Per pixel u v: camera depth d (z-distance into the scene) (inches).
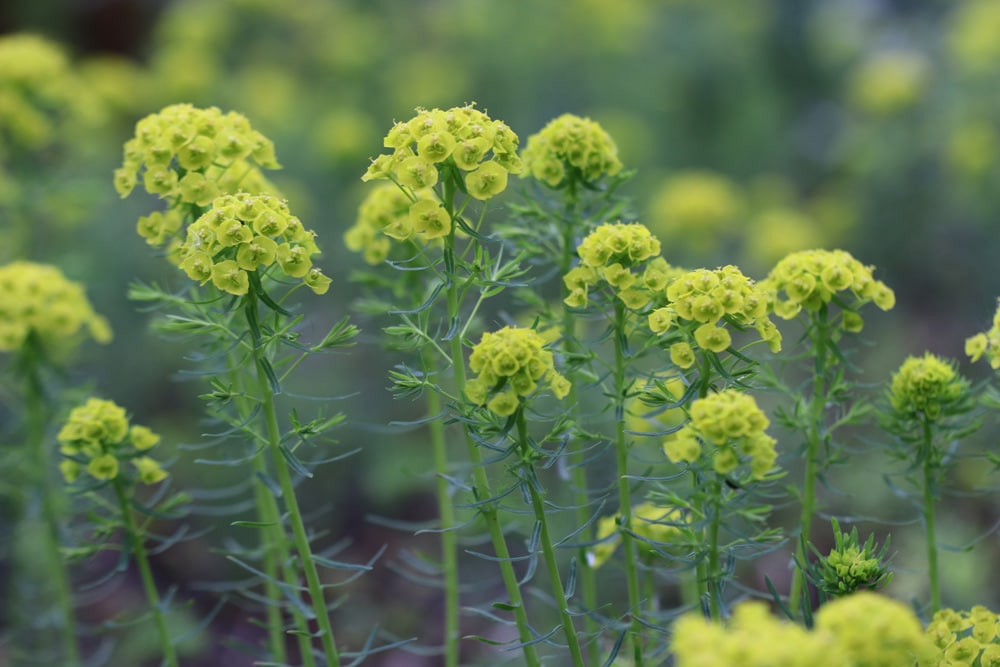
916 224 283.7
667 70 323.0
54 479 135.6
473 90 314.0
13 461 131.8
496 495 91.4
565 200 111.0
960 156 273.0
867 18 392.5
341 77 319.9
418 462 217.3
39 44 190.5
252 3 330.0
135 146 102.9
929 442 100.9
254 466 114.0
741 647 64.7
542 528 87.8
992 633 90.6
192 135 101.0
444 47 337.4
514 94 313.4
